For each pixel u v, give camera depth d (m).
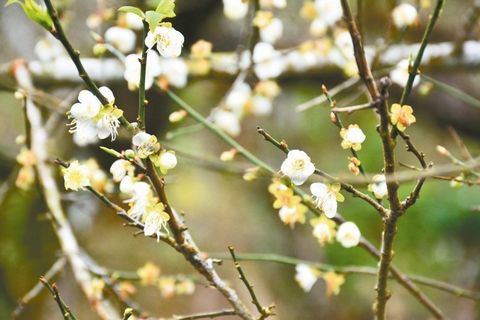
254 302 1.60
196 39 2.95
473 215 3.25
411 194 1.57
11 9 3.14
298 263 1.84
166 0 1.52
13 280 2.94
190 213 3.19
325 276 1.83
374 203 1.58
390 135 1.56
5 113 3.39
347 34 1.94
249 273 3.09
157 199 1.58
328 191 1.58
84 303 2.79
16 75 2.10
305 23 2.91
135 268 2.91
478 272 3.29
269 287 3.15
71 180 1.58
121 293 1.93
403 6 1.95
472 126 3.03
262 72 2.04
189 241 1.63
